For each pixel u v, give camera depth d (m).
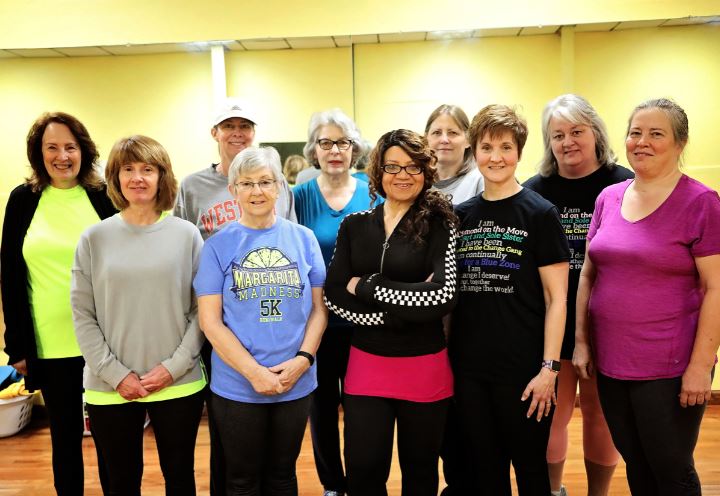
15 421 3.24
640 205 1.65
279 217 1.89
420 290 1.57
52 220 2.00
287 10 3.34
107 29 3.38
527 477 1.66
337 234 2.00
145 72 3.45
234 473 1.72
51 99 3.46
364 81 3.41
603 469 2.15
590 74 3.35
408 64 3.39
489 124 1.66
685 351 1.58
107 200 2.10
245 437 1.68
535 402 1.61
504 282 1.65
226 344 1.66
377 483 1.68
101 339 1.72
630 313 1.62
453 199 2.21
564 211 2.05
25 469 2.80
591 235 1.85
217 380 1.73
